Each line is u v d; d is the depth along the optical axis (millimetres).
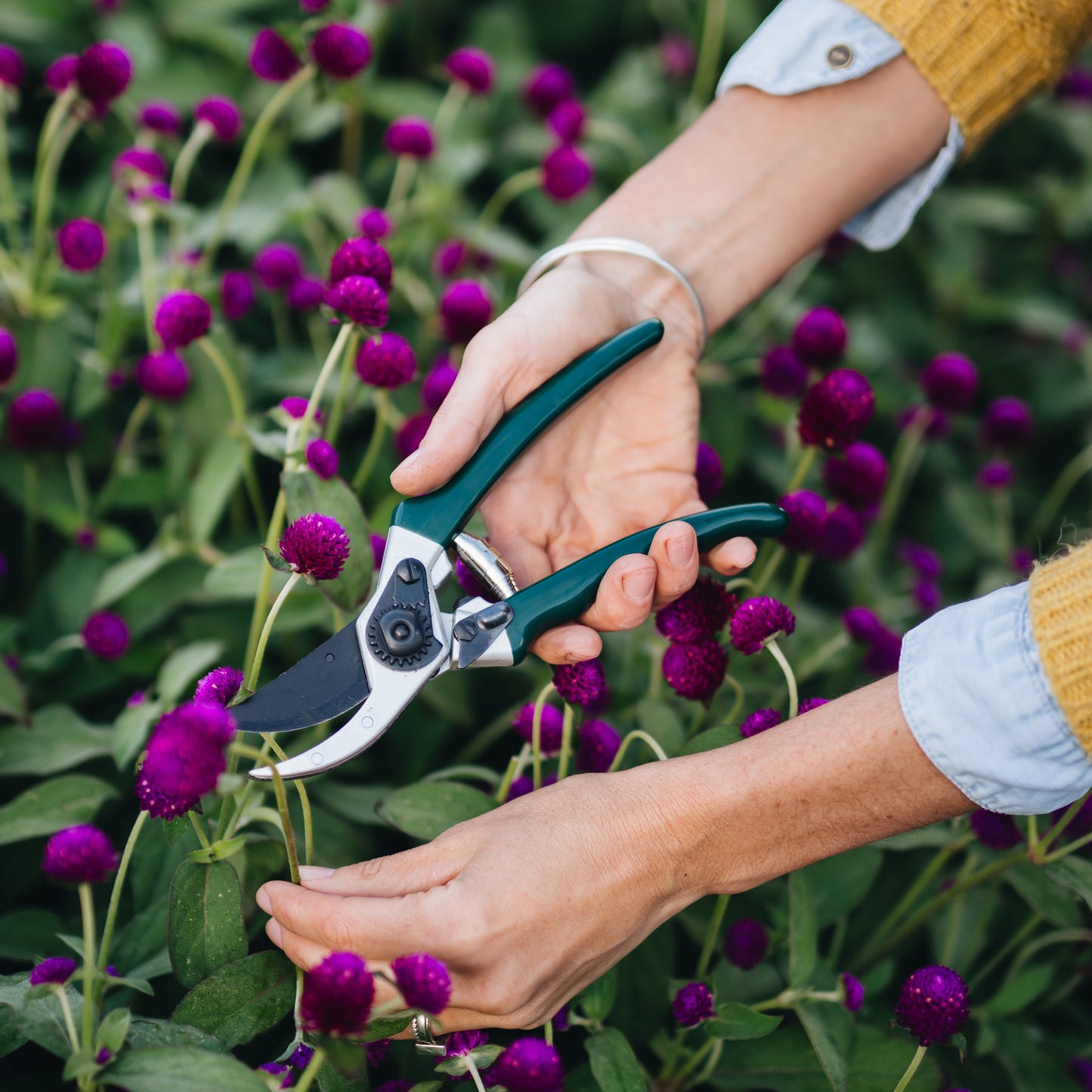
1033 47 1343
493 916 902
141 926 1138
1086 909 1503
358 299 1189
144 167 1603
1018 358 2568
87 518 1593
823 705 989
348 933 901
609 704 1425
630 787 974
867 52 1332
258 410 1766
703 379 1896
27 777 1359
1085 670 843
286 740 1414
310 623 1338
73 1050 907
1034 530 2271
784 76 1360
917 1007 1014
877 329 2500
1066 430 2557
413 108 2277
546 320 1218
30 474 1543
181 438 1569
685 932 1403
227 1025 994
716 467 1392
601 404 1309
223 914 1011
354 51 1613
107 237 1769
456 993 925
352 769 1434
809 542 1365
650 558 1088
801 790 942
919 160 1429
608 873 944
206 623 1492
